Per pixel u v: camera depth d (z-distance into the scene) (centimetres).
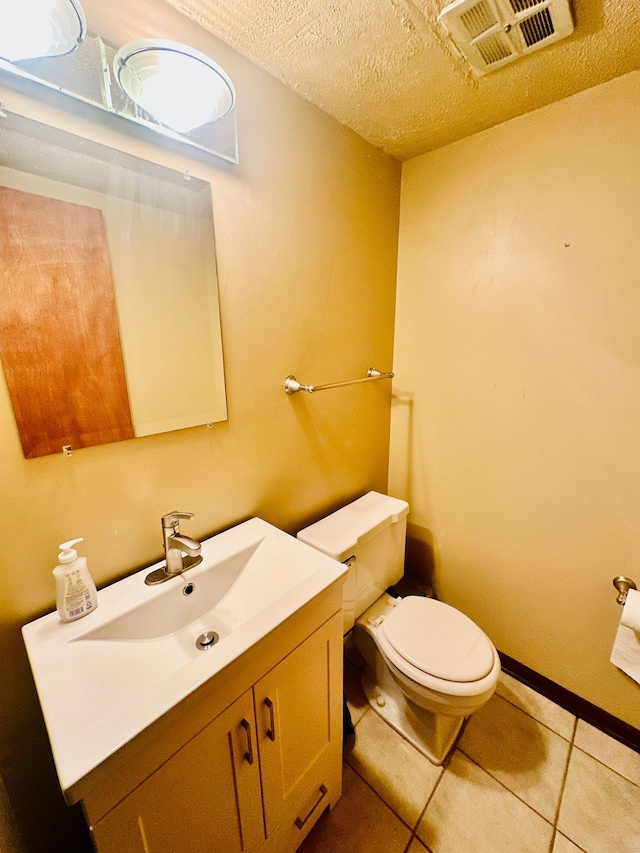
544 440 132
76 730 54
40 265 69
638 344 109
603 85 103
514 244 128
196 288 94
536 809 110
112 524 88
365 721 138
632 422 114
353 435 157
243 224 102
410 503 180
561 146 113
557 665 142
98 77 71
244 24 85
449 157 138
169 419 95
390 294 162
